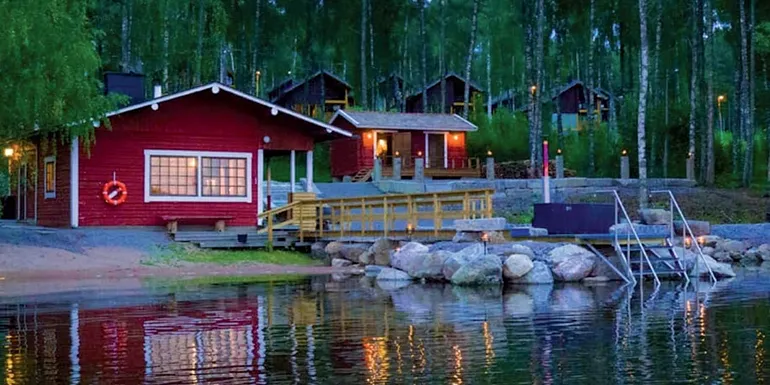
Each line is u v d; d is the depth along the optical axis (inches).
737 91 1974.7
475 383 287.4
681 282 701.9
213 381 294.8
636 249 741.3
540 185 1534.2
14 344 374.9
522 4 2094.0
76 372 312.0
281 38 2357.3
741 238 1054.4
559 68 2139.5
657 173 1918.1
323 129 1146.0
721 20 2162.9
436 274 720.3
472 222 782.5
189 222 1060.5
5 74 805.2
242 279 756.6
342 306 519.5
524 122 2155.5
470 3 2635.3
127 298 574.2
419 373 304.7
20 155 1080.2
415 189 1501.0
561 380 290.7
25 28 773.3
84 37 888.9
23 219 1227.2
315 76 2388.0
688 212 1389.0
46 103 835.4
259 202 1109.1
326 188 1539.1
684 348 352.8
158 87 1187.3
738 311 480.4
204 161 1082.7
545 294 599.2
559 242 755.4
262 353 348.5
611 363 320.5
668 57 2244.1
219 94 1083.3
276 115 1117.7
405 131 1911.9
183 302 546.9
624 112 2156.7
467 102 2038.6
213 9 1813.5
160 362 330.0
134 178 1047.6
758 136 2203.5
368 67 2356.1
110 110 943.0
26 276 771.4
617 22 2245.3
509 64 2800.2
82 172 1025.5
